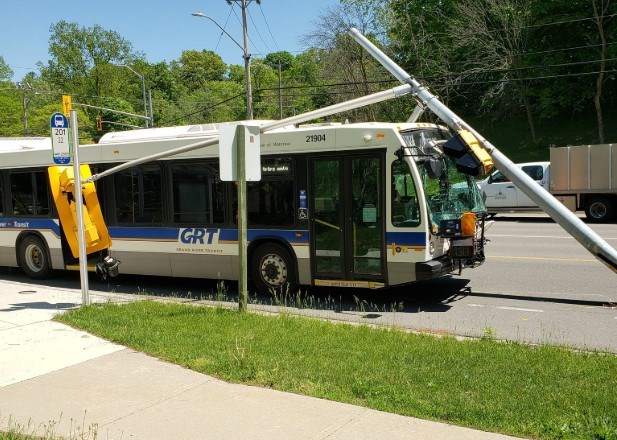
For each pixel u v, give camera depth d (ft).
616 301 32.65
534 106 145.48
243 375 19.30
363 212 32.71
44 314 30.58
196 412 16.70
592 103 141.90
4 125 238.89
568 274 40.16
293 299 35.19
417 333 25.31
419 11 140.77
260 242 35.78
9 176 45.21
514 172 12.95
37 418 16.65
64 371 20.75
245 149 27.89
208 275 37.78
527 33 129.90
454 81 129.80
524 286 37.04
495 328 27.58
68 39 262.47
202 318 27.50
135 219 40.06
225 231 36.81
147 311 29.45
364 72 131.54
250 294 37.24
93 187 33.55
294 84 205.57
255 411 16.62
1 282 44.29
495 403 16.43
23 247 44.98
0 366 21.52
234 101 255.09
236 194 36.50
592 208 76.28
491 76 137.08
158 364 21.17
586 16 126.41
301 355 21.42
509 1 127.34
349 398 17.30
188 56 371.35
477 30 124.77
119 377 19.93
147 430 15.61
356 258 33.01
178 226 38.45
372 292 36.65
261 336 24.07
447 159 33.71
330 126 33.96
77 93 257.34
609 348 23.63
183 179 38.17
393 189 31.81
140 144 39.50
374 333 24.63
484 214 35.37
